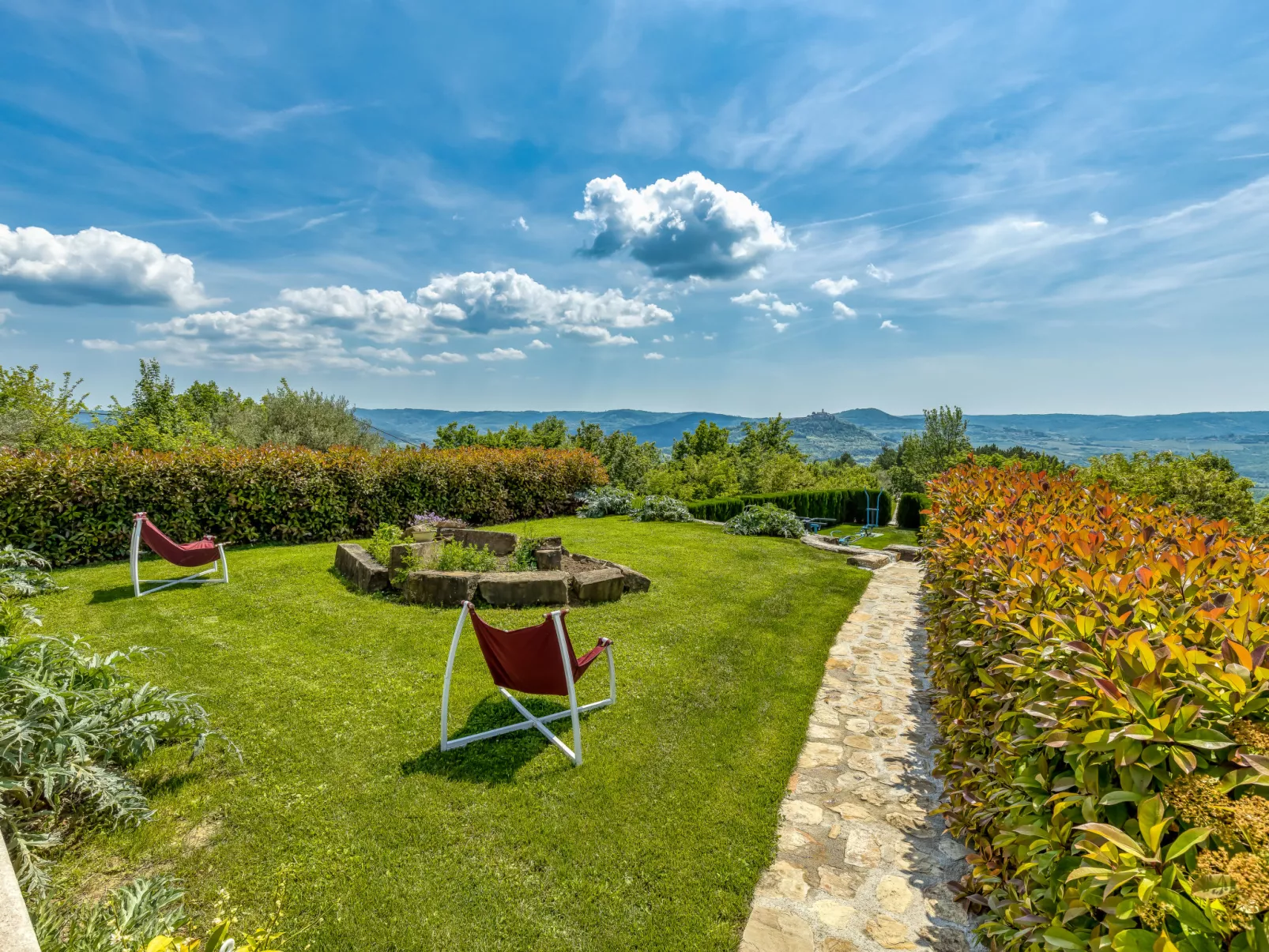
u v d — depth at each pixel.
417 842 2.89
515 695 4.41
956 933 2.46
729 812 3.21
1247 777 1.26
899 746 4.05
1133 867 1.24
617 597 6.90
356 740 3.73
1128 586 2.43
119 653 3.53
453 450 13.12
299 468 9.82
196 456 8.98
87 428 14.38
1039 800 1.72
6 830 2.57
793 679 5.05
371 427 22.59
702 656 5.39
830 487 20.48
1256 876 1.07
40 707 2.90
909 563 10.66
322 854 2.78
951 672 3.48
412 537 8.25
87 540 7.84
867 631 6.46
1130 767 1.42
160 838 2.81
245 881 2.60
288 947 2.30
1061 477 6.53
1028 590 2.65
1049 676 1.81
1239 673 1.51
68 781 2.73
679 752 3.79
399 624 5.73
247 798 3.14
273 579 7.12
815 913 2.56
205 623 5.63
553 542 7.96
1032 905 1.67
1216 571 2.65
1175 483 9.84
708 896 2.64
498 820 3.07
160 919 1.94
